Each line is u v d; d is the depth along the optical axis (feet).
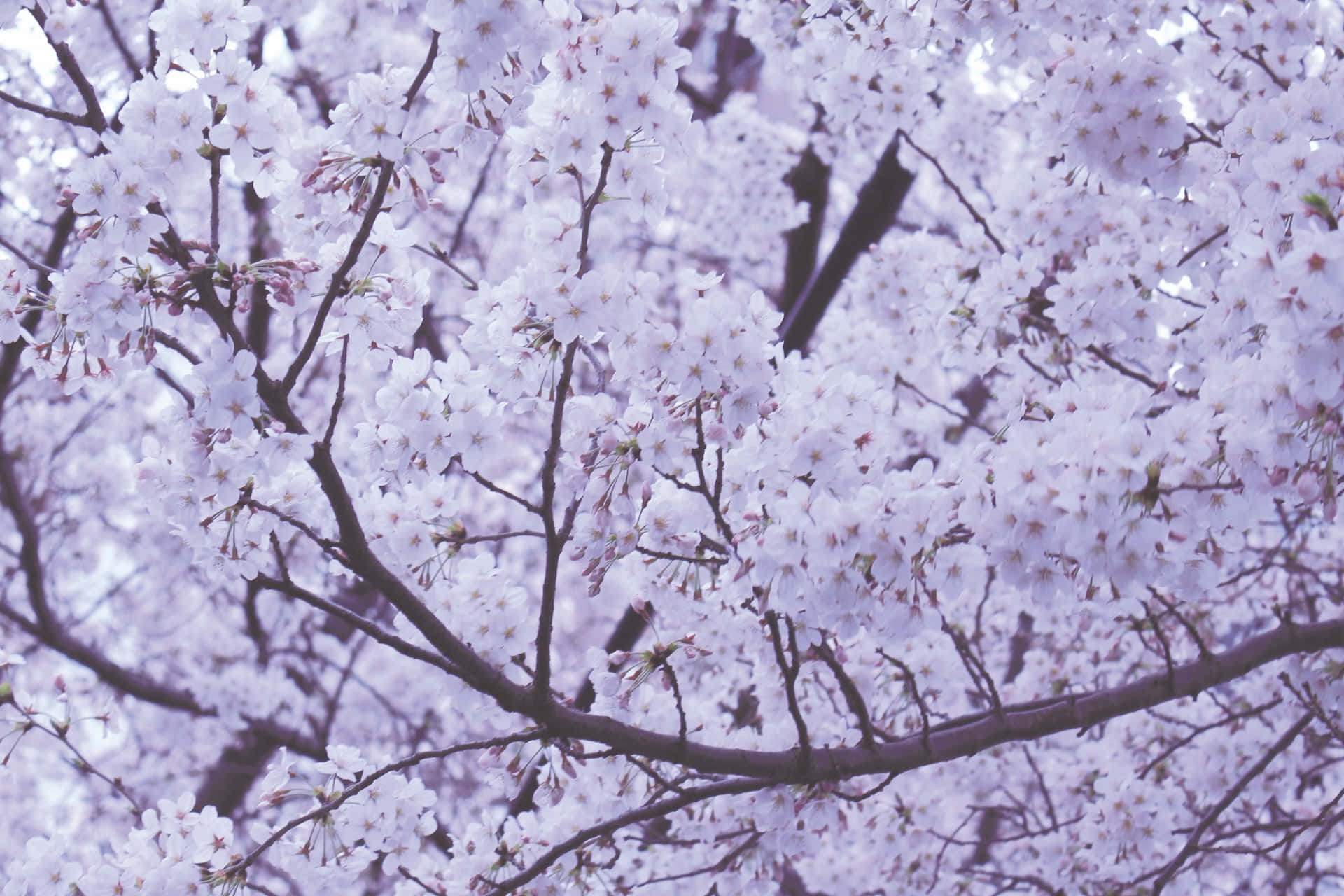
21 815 27.40
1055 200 14.21
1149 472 8.02
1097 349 14.69
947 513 8.61
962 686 16.14
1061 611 15.99
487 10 7.50
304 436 8.41
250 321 19.19
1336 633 11.89
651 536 10.00
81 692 26.17
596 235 9.28
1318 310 7.28
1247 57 13.64
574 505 9.15
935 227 29.40
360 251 8.30
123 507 27.78
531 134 8.55
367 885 24.70
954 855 19.47
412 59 23.79
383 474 9.97
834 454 8.60
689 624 11.71
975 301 14.82
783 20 17.37
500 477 29.09
